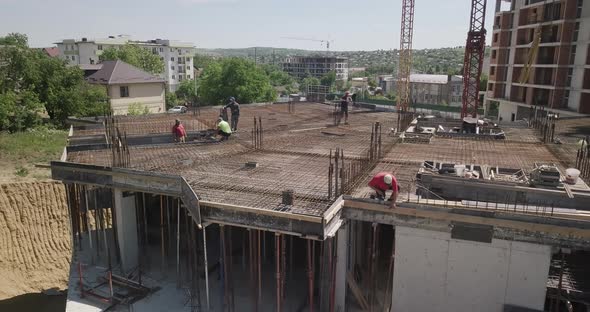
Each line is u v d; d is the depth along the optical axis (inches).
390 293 505.4
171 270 586.6
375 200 454.3
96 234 660.1
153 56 3046.3
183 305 506.9
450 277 448.5
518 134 998.4
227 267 486.3
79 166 576.1
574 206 474.9
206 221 450.0
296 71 6870.1
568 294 435.5
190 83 3164.4
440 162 625.0
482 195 508.7
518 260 424.2
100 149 721.0
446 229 438.0
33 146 1101.7
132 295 526.9
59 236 893.8
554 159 714.2
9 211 848.3
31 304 773.3
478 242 430.9
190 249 553.6
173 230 686.5
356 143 828.6
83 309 505.7
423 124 1123.9
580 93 1643.7
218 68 2469.2
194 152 719.7
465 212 427.8
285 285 543.8
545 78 1841.8
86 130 925.2
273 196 486.3
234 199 475.5
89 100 1478.8
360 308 494.0
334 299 473.4
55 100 1400.1
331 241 450.3
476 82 1507.1
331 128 1029.2
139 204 677.3
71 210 635.5
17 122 1245.1
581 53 1641.2
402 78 2177.7
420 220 443.8
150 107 1971.0
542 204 480.4
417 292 462.6
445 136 940.0
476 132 1000.9
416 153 744.3
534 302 428.1
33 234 867.4
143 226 660.7
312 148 772.6
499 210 423.2
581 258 506.6
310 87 4293.8
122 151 612.7
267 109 1414.9
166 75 3991.1
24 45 1430.9
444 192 521.0
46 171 963.3
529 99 1911.9
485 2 1460.4
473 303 446.6
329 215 417.1
